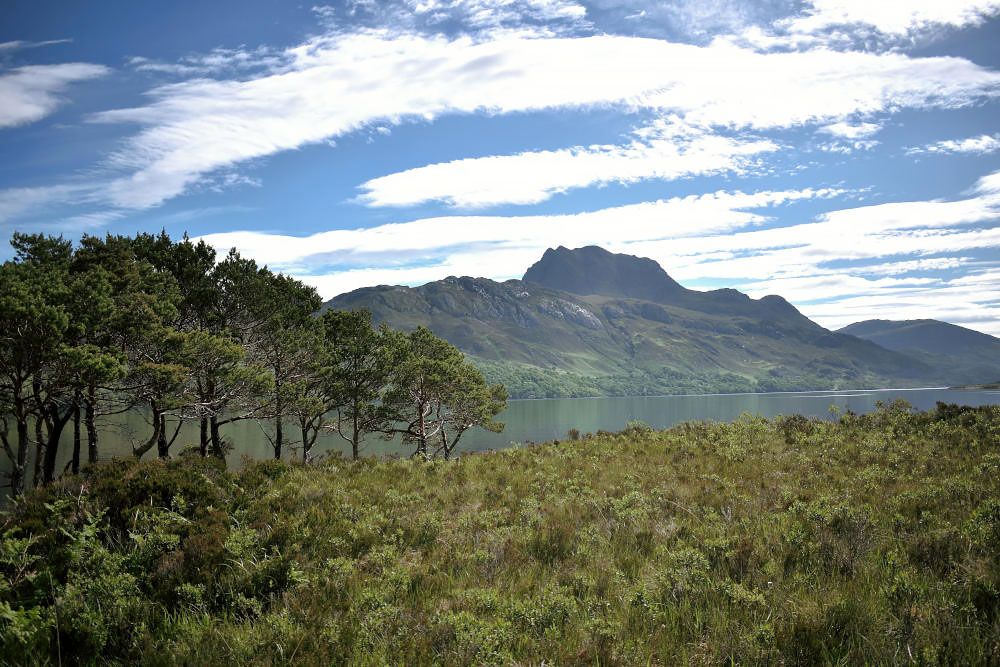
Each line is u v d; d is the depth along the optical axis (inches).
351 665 163.2
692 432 743.1
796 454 545.0
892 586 201.2
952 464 455.5
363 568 248.1
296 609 195.5
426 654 168.2
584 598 217.9
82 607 189.6
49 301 753.0
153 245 1089.4
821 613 183.8
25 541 215.6
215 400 995.3
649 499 379.2
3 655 168.4
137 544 239.3
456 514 364.5
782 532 280.1
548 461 570.9
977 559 221.6
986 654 155.9
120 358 785.6
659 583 223.8
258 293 1133.7
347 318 1465.3
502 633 175.2
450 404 1704.0
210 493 321.1
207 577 221.8
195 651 171.0
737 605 198.2
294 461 597.9
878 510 319.9
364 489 435.8
